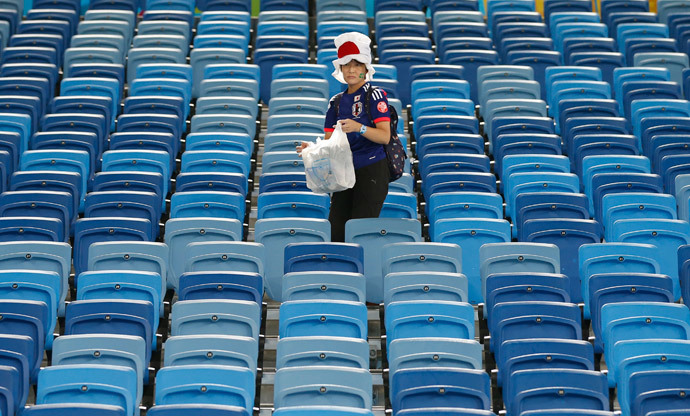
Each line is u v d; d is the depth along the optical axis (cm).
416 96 5222
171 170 4531
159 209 4012
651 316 3077
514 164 4344
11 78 5150
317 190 3484
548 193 3912
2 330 2972
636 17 6462
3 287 3189
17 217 3712
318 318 3044
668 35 6297
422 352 2830
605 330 3080
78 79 5153
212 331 3025
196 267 3428
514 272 3453
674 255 3725
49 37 5866
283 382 2650
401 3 6706
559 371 2641
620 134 4741
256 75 5362
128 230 3672
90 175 4484
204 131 4750
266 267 3694
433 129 4738
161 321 3400
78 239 3672
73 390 2639
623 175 4166
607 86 5262
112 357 2806
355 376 2650
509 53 5747
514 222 4066
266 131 5184
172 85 5200
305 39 5991
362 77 3447
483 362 3384
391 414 2786
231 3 6769
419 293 3244
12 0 6550
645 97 5228
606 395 2625
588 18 6500
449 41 5953
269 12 6359
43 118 4684
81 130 4709
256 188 4731
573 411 2436
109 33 6047
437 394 2641
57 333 3319
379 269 3678
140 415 2997
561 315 3047
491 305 3225
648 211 3938
